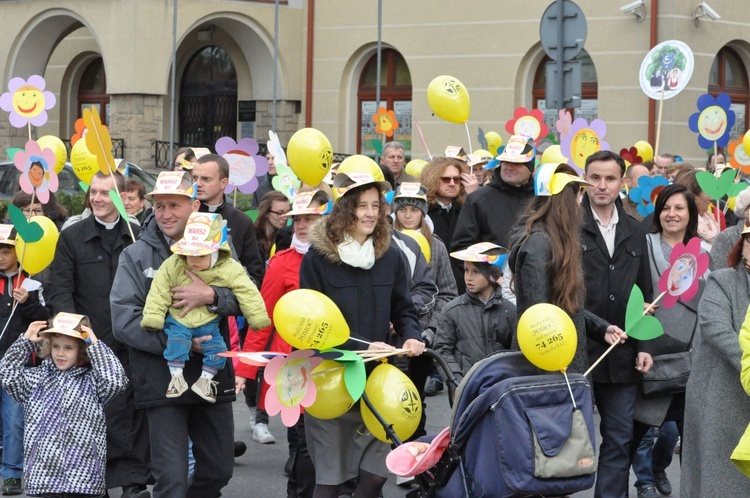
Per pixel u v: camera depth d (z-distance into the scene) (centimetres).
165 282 1007
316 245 984
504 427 817
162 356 1020
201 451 1053
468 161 2011
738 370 951
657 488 1321
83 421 1087
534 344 850
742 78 4059
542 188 975
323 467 978
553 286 978
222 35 4591
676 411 1175
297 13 4453
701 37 3856
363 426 980
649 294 1145
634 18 3841
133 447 1180
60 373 1095
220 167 1319
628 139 3875
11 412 1291
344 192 966
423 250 1355
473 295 1224
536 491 811
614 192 1120
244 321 1467
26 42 4453
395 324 1016
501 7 4091
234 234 1331
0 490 1306
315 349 909
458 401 859
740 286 973
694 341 1033
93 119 1187
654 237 1228
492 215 1496
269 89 4475
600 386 1130
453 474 867
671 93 2161
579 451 822
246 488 1320
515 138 1488
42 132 4941
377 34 4306
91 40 4888
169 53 4162
